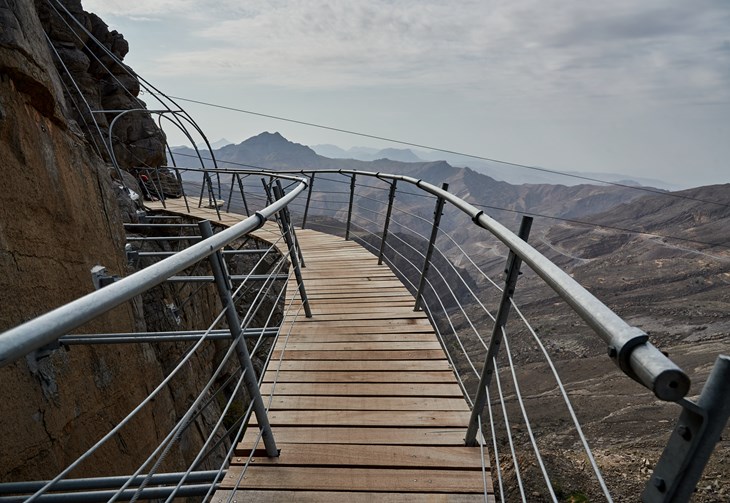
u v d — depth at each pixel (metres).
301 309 5.11
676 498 0.75
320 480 2.39
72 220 4.43
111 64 16.97
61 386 3.55
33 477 3.05
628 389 59.16
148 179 16.36
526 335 92.00
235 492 2.32
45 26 14.23
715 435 0.72
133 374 4.94
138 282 1.28
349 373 3.57
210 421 9.43
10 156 3.61
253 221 2.47
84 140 5.63
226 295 2.21
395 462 2.51
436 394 3.23
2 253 3.30
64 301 4.03
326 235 10.41
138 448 4.71
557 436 47.50
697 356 72.25
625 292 125.75
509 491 22.66
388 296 5.57
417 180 5.10
